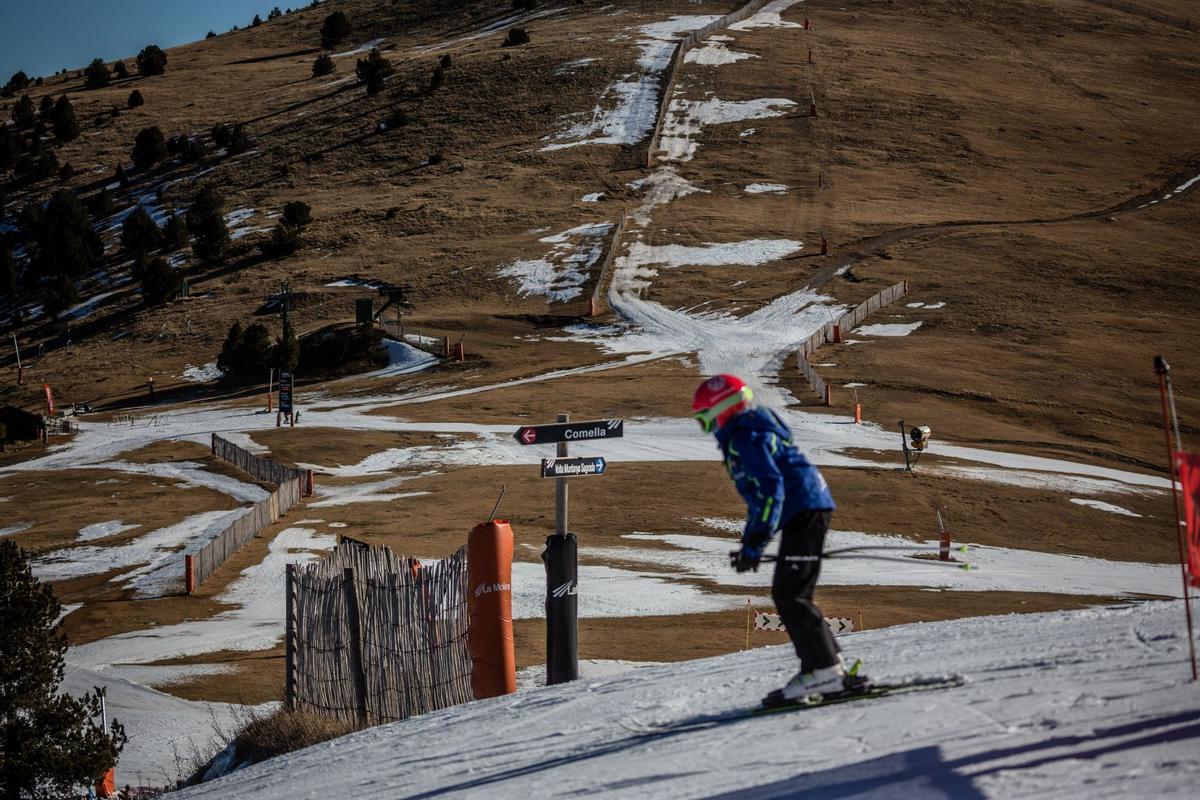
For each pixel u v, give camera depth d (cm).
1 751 1493
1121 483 4369
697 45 13988
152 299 9644
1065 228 8875
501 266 8738
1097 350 6444
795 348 6612
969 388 5791
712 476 4306
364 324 7625
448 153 11856
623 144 11325
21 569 1546
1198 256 8212
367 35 18562
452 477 4556
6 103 17550
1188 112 12131
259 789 719
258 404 6875
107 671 2339
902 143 10956
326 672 1336
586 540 3453
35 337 9625
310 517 3959
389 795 543
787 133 11212
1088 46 14312
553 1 18088
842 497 3950
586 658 2141
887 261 8150
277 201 11525
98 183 13412
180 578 3291
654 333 7181
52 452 6034
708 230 9056
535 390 6184
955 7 15700
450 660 1214
